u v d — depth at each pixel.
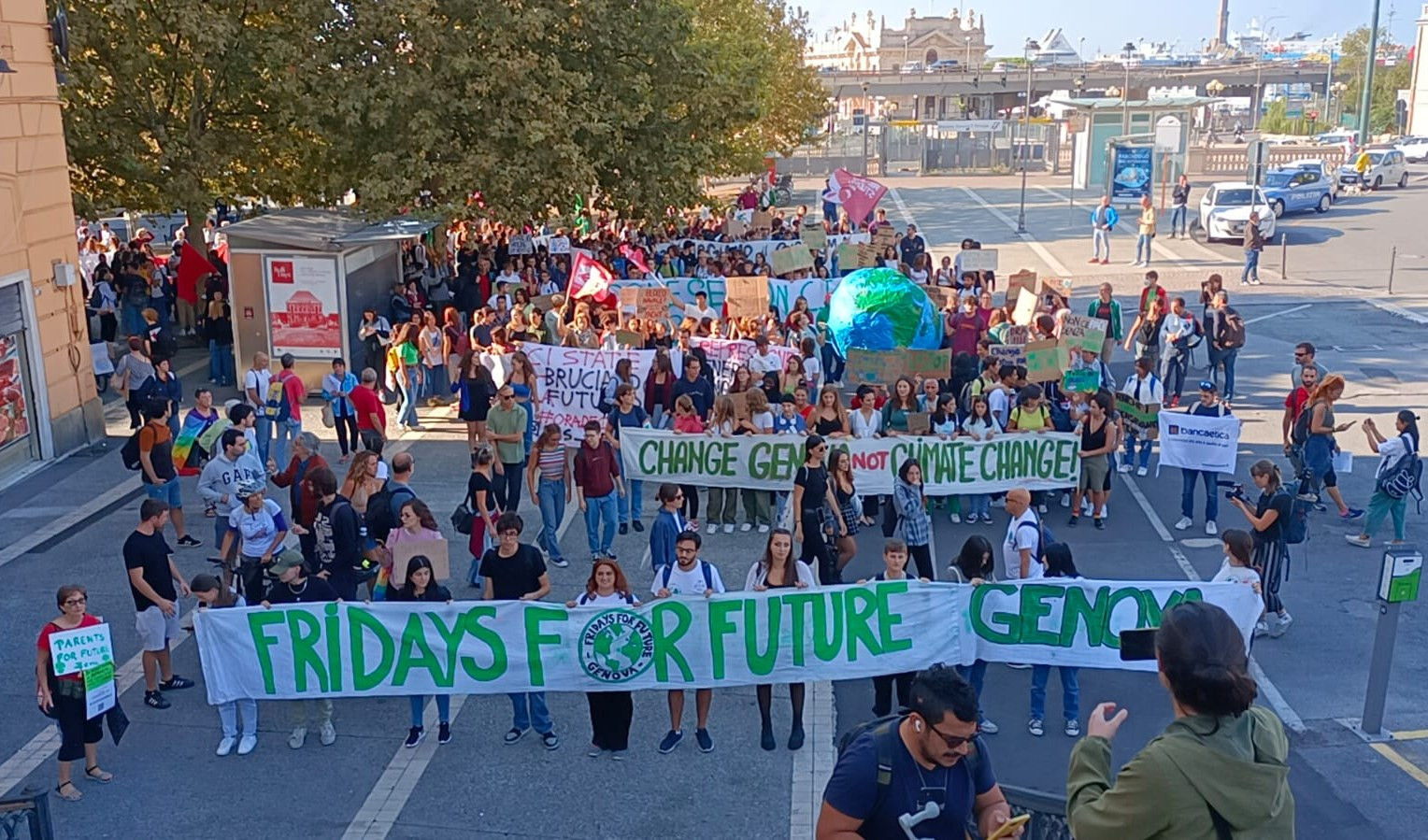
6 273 17.95
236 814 9.11
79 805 9.23
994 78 115.00
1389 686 10.85
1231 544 10.09
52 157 19.16
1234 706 2.83
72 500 16.97
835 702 10.88
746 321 20.80
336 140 23.84
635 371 18.20
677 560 10.16
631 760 9.86
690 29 27.09
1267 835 2.79
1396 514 14.18
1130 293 31.48
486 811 9.11
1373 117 105.19
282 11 23.89
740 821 8.91
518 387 16.42
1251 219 32.06
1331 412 14.94
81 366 19.83
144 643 11.08
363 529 12.00
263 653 9.88
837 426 15.58
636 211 26.64
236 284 22.16
